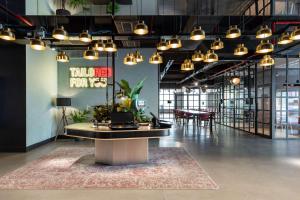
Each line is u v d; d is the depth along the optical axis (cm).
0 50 745
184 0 754
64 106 957
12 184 448
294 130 1041
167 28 629
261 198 389
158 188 428
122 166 568
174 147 815
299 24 555
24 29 615
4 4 680
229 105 1507
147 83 984
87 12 935
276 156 680
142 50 984
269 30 502
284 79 1030
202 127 1445
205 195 399
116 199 382
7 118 744
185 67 788
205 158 654
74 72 988
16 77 745
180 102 2595
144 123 580
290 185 447
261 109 1104
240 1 740
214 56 657
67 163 596
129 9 938
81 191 415
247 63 1120
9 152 731
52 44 831
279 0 733
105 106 603
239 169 549
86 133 516
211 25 633
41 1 828
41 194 403
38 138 823
